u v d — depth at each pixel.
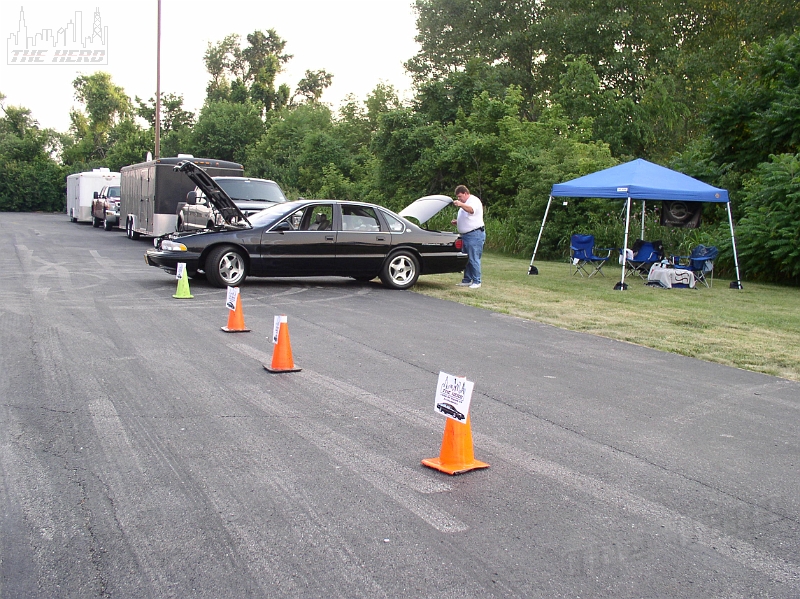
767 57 20.28
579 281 15.73
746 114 20.44
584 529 3.98
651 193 14.34
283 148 47.31
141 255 19.06
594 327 10.29
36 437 5.07
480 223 14.16
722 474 4.88
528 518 4.09
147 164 23.17
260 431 5.36
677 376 7.62
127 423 5.43
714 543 3.88
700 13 40.78
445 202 16.02
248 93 61.00
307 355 7.93
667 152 37.19
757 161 20.22
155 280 13.56
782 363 8.29
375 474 4.64
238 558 3.52
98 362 7.20
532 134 26.95
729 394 6.95
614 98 35.75
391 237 13.63
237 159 51.66
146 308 10.41
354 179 37.91
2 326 8.75
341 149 39.41
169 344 8.12
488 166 27.25
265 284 13.70
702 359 8.50
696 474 4.86
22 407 5.71
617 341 9.44
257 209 16.91
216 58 70.06
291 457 4.87
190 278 13.84
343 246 13.29
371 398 6.34
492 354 8.36
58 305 10.39
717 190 14.83
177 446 5.00
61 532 3.73
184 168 13.27
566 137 26.75
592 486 4.59
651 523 4.09
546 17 42.38
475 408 6.20
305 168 39.62
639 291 14.31
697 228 18.59
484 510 4.16
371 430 5.48
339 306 11.44
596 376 7.49
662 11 40.16
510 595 3.27
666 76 37.41
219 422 5.53
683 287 15.23
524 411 6.16
